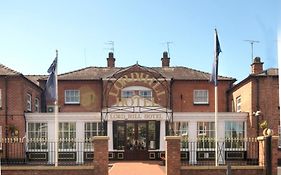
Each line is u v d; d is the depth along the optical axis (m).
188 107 33.97
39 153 27.52
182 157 27.84
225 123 28.89
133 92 32.59
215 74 20.94
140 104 28.45
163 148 28.28
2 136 26.83
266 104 27.94
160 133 28.48
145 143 28.88
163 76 32.84
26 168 17.27
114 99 32.41
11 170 17.25
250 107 28.20
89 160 27.91
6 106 27.09
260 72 30.05
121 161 27.88
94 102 33.78
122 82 32.56
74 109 33.75
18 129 27.02
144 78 32.41
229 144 28.14
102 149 17.00
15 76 27.12
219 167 17.28
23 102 27.73
